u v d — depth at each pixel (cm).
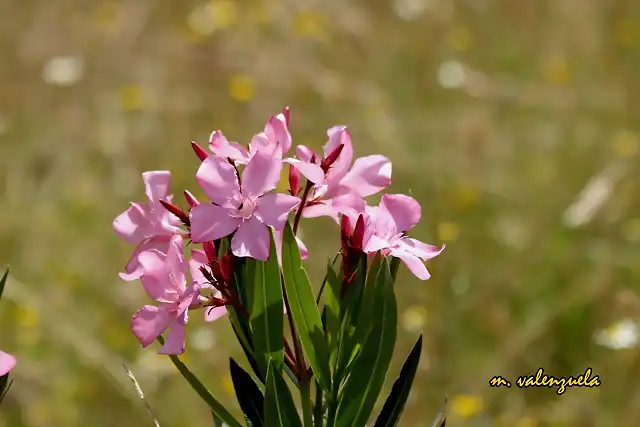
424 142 277
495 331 207
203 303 121
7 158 285
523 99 307
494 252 235
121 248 250
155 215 122
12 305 225
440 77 319
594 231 237
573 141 279
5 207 264
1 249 249
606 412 190
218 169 119
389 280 120
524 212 249
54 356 211
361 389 121
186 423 192
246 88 304
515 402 193
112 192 271
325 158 122
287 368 123
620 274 226
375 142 271
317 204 122
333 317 122
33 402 199
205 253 122
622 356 199
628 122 292
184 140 289
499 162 268
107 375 201
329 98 297
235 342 210
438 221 246
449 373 199
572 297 212
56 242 252
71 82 320
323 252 223
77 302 230
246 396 123
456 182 256
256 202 119
